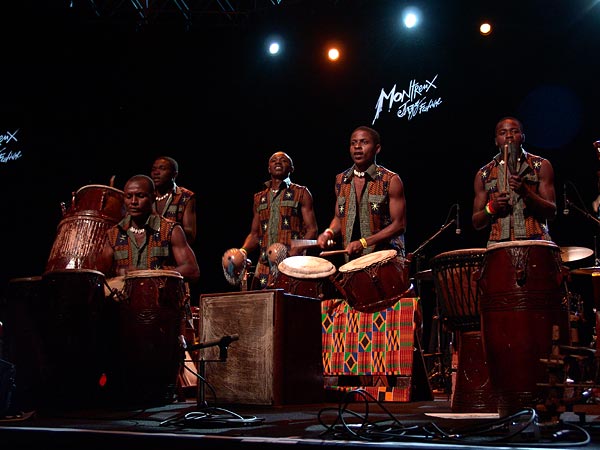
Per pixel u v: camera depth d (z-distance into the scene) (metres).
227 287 9.78
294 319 4.12
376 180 5.20
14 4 8.98
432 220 8.48
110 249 4.99
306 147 9.30
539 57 7.85
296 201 6.10
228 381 4.08
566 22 7.75
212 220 9.90
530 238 3.97
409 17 8.34
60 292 4.23
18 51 9.46
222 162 9.84
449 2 8.26
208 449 2.62
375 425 2.74
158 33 9.17
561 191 7.66
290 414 3.62
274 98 9.40
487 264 3.19
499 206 3.92
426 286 8.43
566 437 2.49
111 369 4.41
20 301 4.48
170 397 4.37
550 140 7.75
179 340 4.34
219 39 9.29
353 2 8.61
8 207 10.02
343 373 4.92
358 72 8.83
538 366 3.01
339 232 5.34
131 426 3.12
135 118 9.87
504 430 2.60
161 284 4.27
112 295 4.40
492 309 3.13
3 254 10.02
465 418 3.36
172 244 4.89
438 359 7.05
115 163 9.95
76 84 9.70
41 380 4.33
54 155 9.96
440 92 8.33
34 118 9.90
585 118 7.60
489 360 3.16
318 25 8.88
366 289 4.72
